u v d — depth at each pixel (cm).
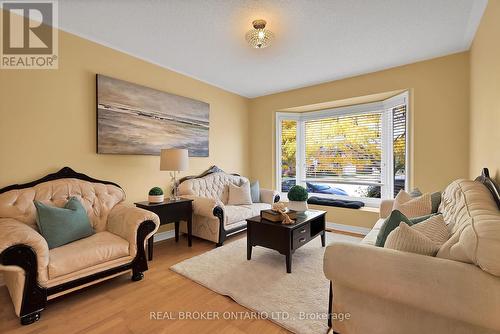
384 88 353
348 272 132
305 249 296
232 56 310
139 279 221
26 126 227
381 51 297
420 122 327
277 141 477
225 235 314
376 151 405
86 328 158
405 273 116
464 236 109
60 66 247
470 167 287
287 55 307
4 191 209
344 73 369
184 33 255
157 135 331
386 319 128
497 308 95
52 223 194
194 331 156
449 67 306
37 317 164
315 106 441
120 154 294
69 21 235
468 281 102
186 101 369
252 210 357
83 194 243
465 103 297
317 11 216
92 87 271
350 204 388
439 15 223
